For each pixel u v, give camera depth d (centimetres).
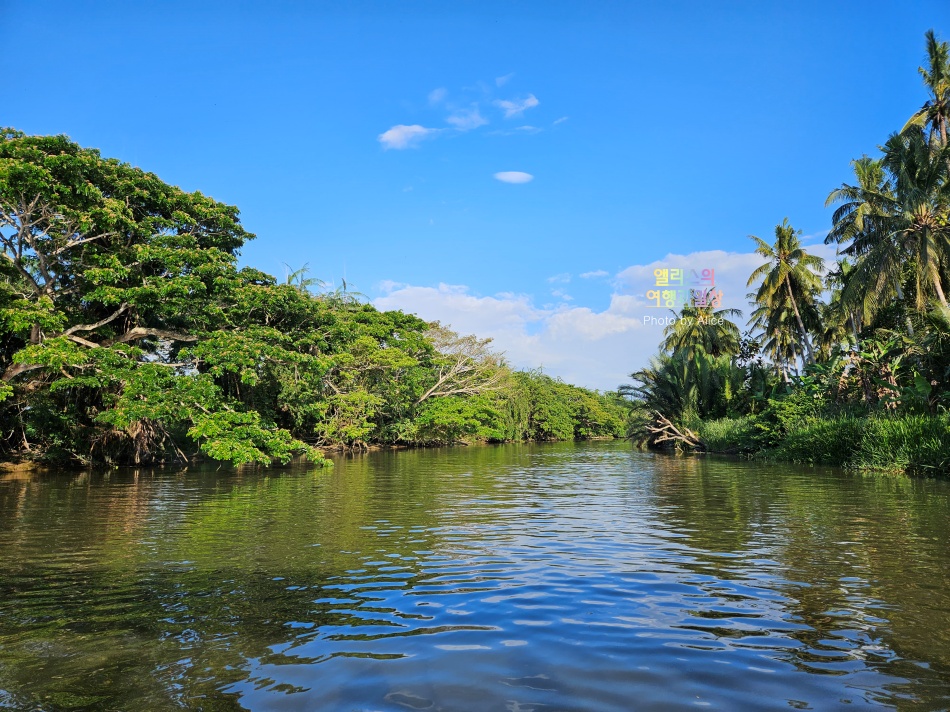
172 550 741
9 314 1680
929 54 2992
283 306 2491
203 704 332
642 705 327
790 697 337
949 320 2000
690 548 741
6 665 389
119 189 2012
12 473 1934
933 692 342
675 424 3744
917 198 2420
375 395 3903
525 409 6481
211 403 2005
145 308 2041
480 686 352
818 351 3969
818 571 619
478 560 682
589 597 535
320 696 341
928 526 877
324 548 750
